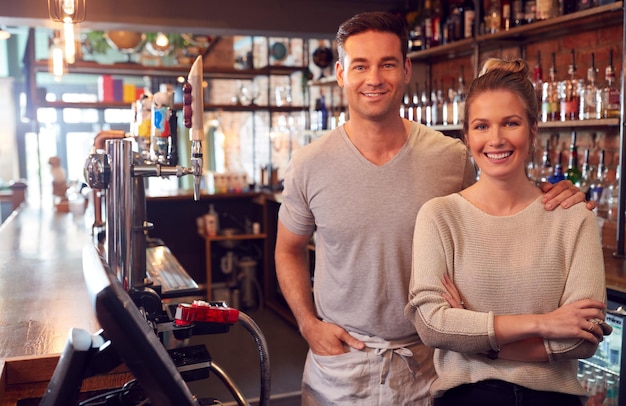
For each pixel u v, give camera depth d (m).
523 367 1.43
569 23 3.25
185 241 5.96
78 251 3.29
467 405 1.49
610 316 2.42
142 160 2.17
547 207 1.49
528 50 3.83
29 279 2.57
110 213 1.65
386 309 1.72
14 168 10.61
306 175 1.80
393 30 1.67
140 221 1.84
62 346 1.69
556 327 1.36
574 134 3.29
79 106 6.12
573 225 1.47
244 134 8.80
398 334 1.73
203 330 1.42
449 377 1.51
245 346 4.67
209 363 1.40
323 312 1.83
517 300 1.46
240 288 5.84
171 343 1.58
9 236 3.87
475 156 1.52
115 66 6.05
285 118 6.64
